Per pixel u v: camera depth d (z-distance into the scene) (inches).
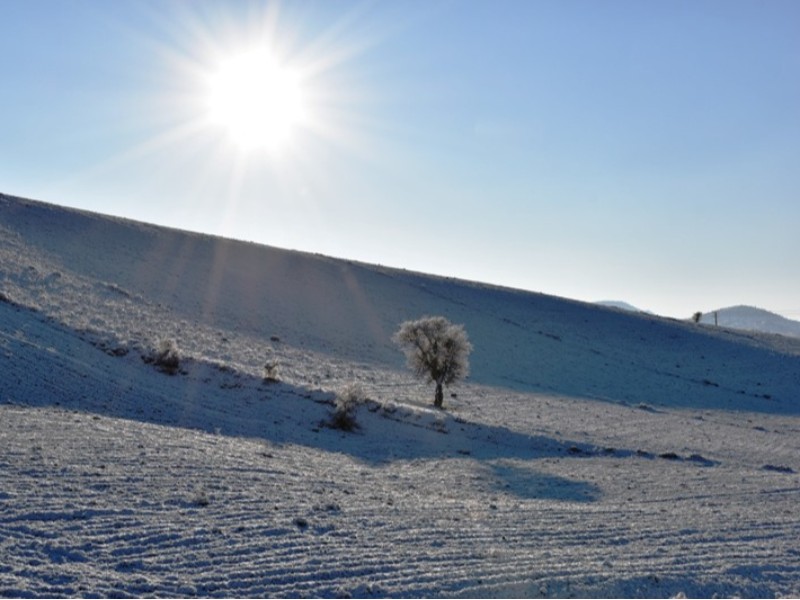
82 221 2758.4
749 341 3356.3
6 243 2071.9
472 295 3282.5
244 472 661.3
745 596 427.8
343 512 555.5
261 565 417.1
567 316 3218.5
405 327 1588.3
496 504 671.1
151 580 381.7
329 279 2989.7
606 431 1412.4
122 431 783.1
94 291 1852.9
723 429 1616.6
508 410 1573.6
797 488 867.4
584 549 502.3
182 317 1902.1
